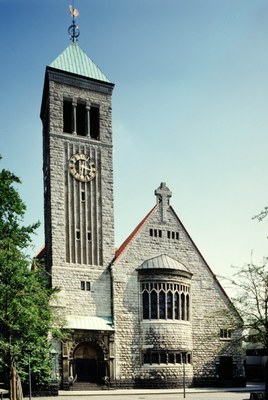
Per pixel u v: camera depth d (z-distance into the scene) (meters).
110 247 73.38
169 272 72.62
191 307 75.25
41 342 46.16
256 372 98.56
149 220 75.56
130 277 72.12
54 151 72.62
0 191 45.34
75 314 68.38
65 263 69.75
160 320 70.94
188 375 72.00
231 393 63.16
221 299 77.94
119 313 70.19
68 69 76.06
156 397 56.31
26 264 45.28
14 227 45.66
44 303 47.38
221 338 76.25
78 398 55.66
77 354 67.31
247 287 49.66
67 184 72.62
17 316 43.41
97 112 78.12
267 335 48.59
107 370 67.44
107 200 75.00
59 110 74.25
